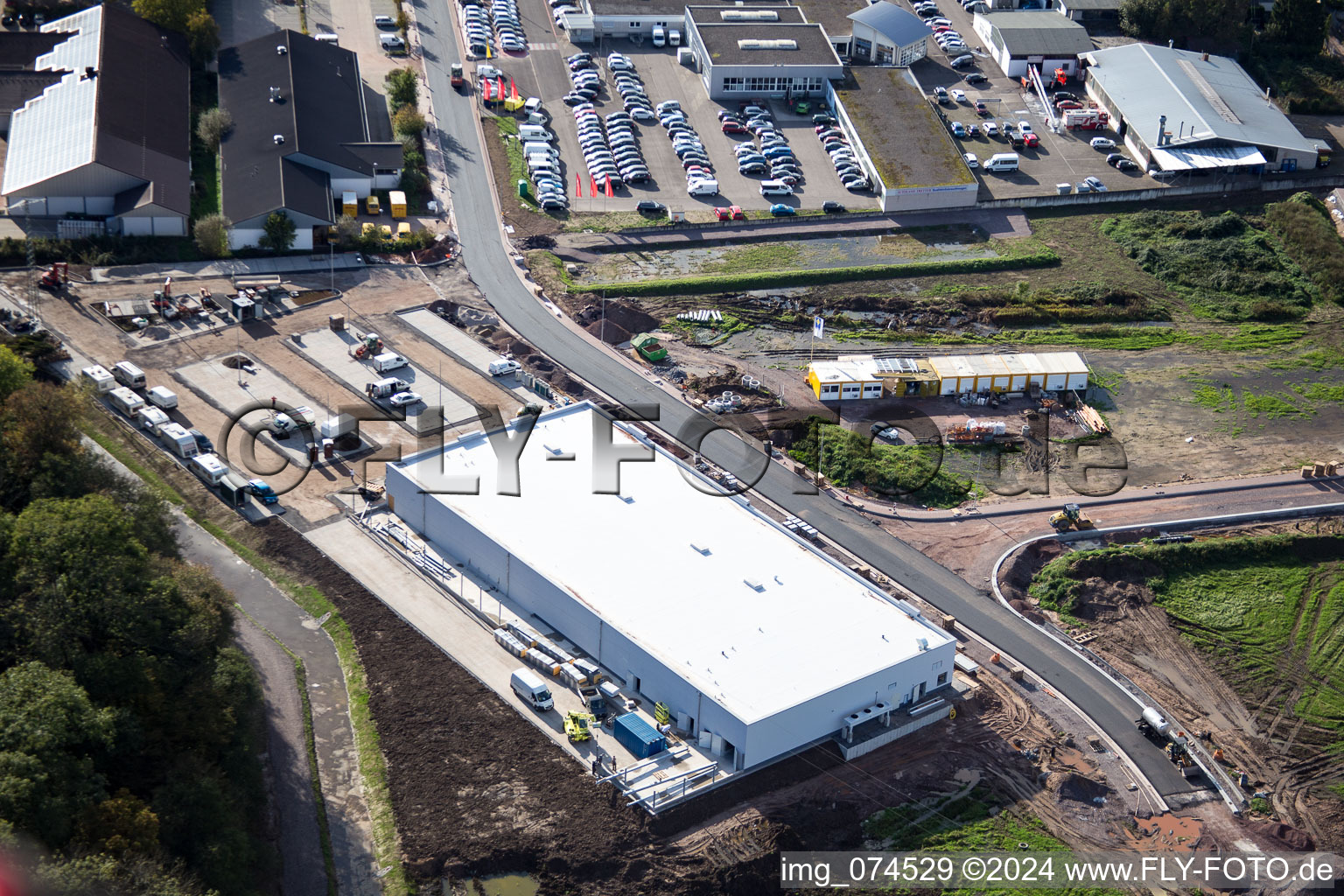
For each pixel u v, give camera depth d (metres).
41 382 128.75
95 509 106.00
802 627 118.62
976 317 179.00
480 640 122.12
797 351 169.75
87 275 166.00
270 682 115.50
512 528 127.38
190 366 154.88
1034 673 124.94
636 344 166.38
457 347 164.25
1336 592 137.75
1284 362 174.25
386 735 111.25
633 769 109.12
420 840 102.88
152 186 174.38
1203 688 125.56
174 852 92.00
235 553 129.50
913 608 122.25
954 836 108.31
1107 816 111.62
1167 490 148.88
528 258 183.12
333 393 153.38
